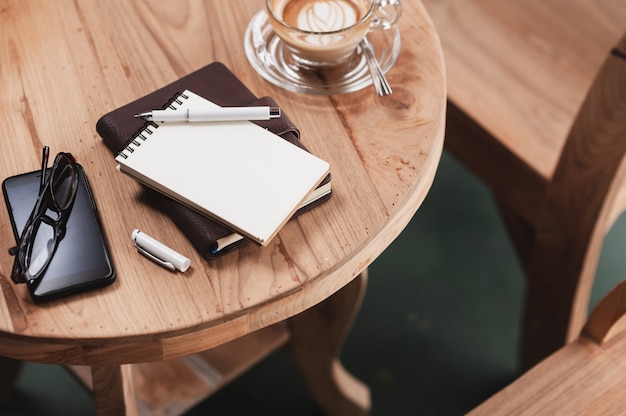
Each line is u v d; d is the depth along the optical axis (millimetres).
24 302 829
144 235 858
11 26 1087
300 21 1029
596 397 1039
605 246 1861
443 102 1016
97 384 1151
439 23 1538
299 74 1045
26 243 845
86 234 870
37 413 1622
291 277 854
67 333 809
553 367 1074
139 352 839
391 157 953
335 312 1320
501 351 1719
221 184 874
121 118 939
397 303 1789
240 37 1084
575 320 1467
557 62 1473
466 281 1822
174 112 917
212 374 1425
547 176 1318
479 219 1922
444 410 1639
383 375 1685
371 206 908
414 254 1861
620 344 1097
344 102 1011
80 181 917
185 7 1118
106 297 836
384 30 1103
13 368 1542
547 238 1396
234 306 832
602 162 1226
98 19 1097
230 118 920
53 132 970
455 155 1492
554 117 1395
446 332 1747
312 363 1496
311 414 1648
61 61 1046
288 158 896
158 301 834
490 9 1558
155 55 1056
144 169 883
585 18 1537
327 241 881
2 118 984
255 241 843
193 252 871
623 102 1146
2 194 915
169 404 1399
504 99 1415
